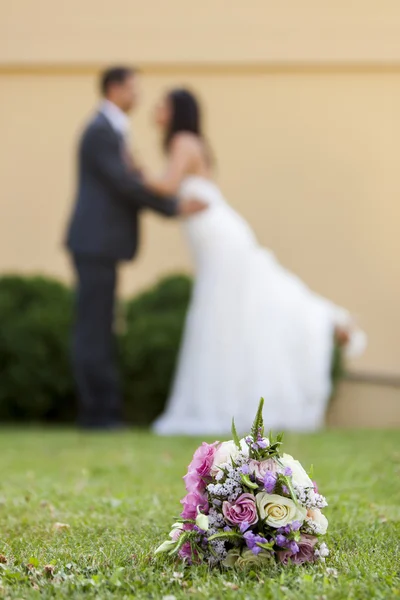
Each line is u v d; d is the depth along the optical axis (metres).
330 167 10.87
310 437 6.78
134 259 8.41
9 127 11.22
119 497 3.48
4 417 9.45
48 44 11.12
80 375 8.30
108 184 8.27
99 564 2.10
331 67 10.84
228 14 10.96
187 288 9.50
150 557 2.13
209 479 2.11
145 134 11.01
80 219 8.30
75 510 3.21
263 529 2.05
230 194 10.95
